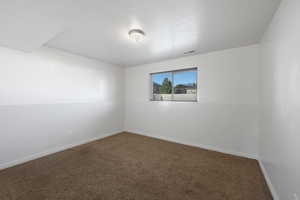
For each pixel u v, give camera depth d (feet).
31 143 7.23
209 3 4.19
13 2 3.64
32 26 4.86
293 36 3.34
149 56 9.82
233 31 6.01
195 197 4.66
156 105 11.57
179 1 4.09
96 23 5.33
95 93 10.76
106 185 5.24
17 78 6.66
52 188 5.01
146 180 5.58
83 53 9.16
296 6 3.19
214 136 8.79
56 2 3.82
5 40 5.71
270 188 4.97
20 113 6.80
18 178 5.58
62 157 7.62
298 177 3.03
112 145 9.68
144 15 4.83
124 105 13.71
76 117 9.46
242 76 7.79
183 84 10.46
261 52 6.71
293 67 3.33
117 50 8.54
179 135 10.31
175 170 6.36
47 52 7.80
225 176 5.88
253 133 7.52
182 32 6.13
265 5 4.27
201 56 9.20
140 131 12.67
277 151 4.39
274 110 4.74
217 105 8.64
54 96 8.19
